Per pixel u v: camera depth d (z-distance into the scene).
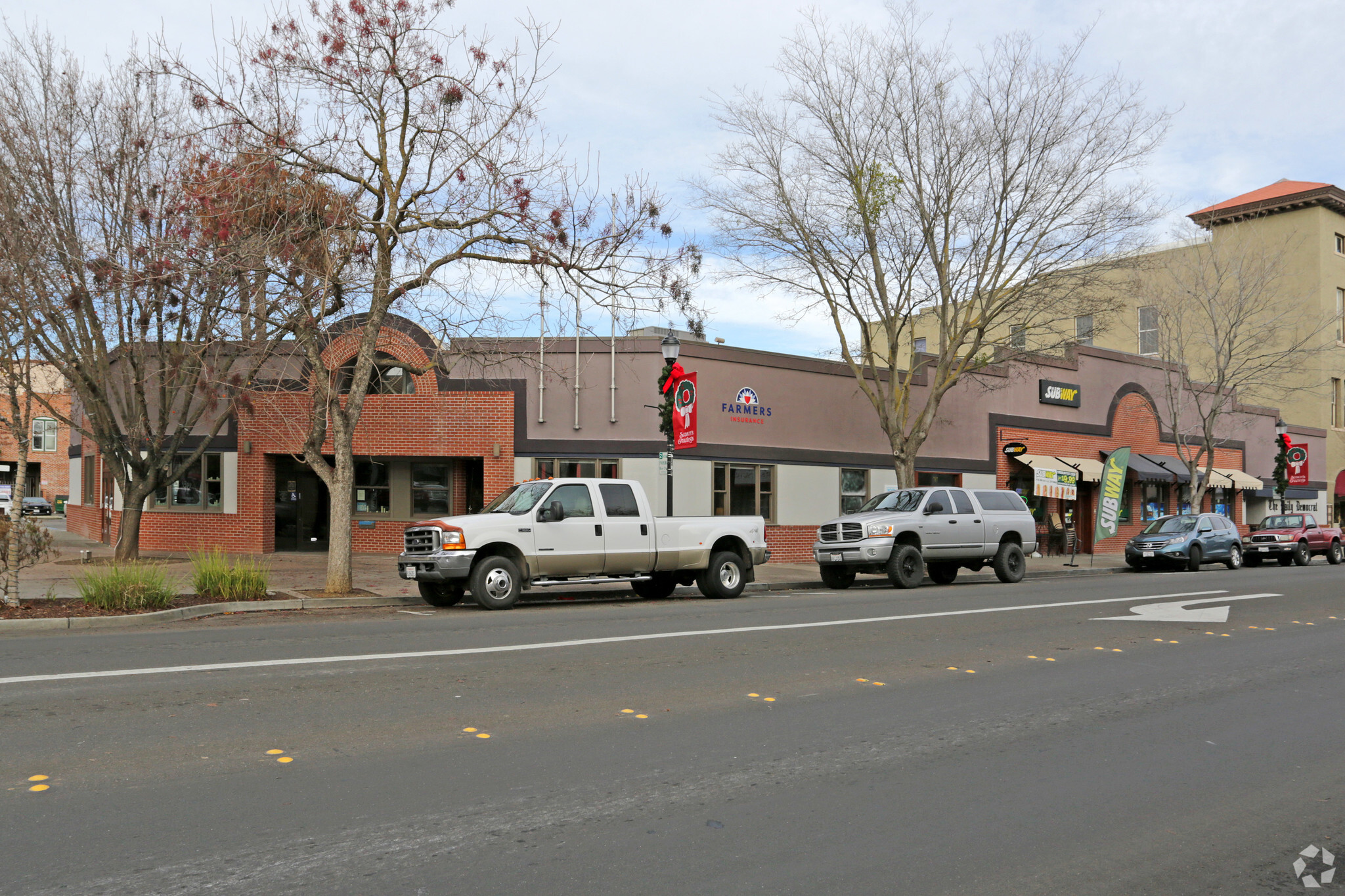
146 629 12.30
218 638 11.26
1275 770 6.21
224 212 15.52
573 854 4.59
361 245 16.41
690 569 16.59
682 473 23.61
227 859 4.46
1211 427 31.58
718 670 9.32
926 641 11.38
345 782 5.63
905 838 4.90
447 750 6.36
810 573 22.44
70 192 19.06
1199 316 36.34
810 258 23.53
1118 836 4.98
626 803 5.36
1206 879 4.46
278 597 15.56
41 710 7.32
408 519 25.22
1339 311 44.25
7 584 13.45
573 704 7.77
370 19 15.80
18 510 13.73
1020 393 31.16
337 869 4.37
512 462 23.56
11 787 5.48
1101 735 7.04
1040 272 23.23
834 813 5.25
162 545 24.78
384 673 8.92
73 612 13.02
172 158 19.42
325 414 16.52
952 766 6.20
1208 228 38.03
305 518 25.34
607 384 23.72
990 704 8.03
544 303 16.66
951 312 30.53
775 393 25.47
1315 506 44.12
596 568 15.62
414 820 5.03
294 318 15.89
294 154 16.06
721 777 5.88
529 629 12.19
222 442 24.38
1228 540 27.06
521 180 16.38
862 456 27.09
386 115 16.55
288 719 7.10
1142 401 35.62
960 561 20.92
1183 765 6.29
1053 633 12.26
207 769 5.86
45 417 39.47
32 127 18.64
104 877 4.24
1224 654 10.77
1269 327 36.28
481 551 14.95
